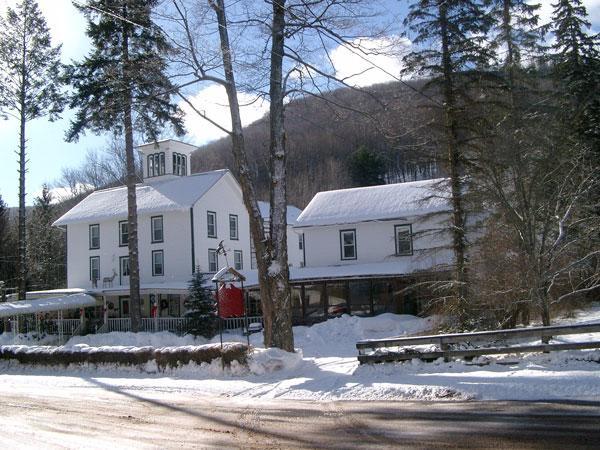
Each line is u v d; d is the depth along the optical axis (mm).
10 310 33438
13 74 34500
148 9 17781
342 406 10797
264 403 11617
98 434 9367
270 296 16234
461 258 18641
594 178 17188
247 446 8219
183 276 38844
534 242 16266
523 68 20219
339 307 31828
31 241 60719
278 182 16641
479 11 19031
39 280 59812
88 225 43781
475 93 19500
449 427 8516
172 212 39750
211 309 30531
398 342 13750
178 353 16234
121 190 46188
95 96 26516
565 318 20031
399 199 33531
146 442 8695
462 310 18125
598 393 9844
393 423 9047
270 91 16750
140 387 14438
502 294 17516
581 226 17250
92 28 26281
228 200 43250
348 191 36531
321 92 16703
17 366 19500
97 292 38969
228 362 15328
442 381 11695
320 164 74375
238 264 43438
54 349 19000
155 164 45312
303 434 8742
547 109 18203
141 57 24734
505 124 17031
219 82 16578
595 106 26484
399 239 32562
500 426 8328
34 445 8742
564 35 30672
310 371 14805
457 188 18531
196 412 10953
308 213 35062
